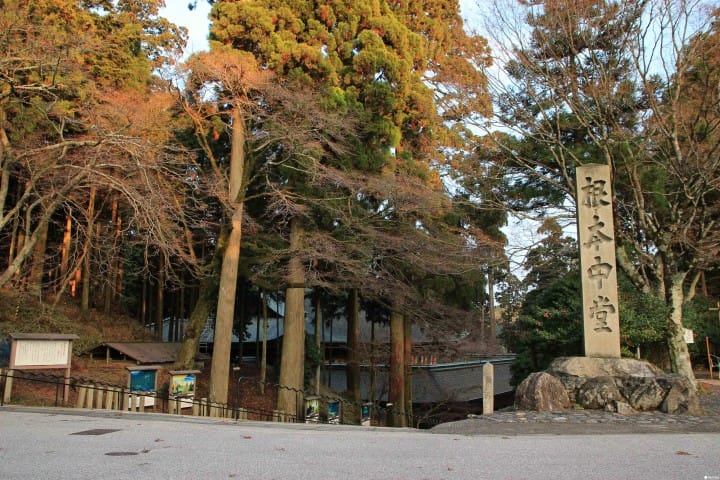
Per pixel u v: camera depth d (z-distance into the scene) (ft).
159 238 43.68
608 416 30.09
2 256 65.77
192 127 55.26
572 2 47.06
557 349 51.98
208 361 70.64
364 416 65.51
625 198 53.98
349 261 53.52
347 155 55.11
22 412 32.89
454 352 73.00
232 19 53.93
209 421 30.66
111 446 20.65
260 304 87.25
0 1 45.62
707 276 79.56
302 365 58.44
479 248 57.72
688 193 43.32
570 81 48.78
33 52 41.24
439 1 67.10
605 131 46.98
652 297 46.16
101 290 78.59
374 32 56.44
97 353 58.80
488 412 31.83
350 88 56.18
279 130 49.57
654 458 18.60
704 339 69.41
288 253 55.26
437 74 61.67
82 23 53.67
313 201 53.06
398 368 69.41
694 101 45.80
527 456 19.02
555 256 56.70
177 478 15.21
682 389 31.50
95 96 47.57
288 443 21.99
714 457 18.78
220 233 55.42
